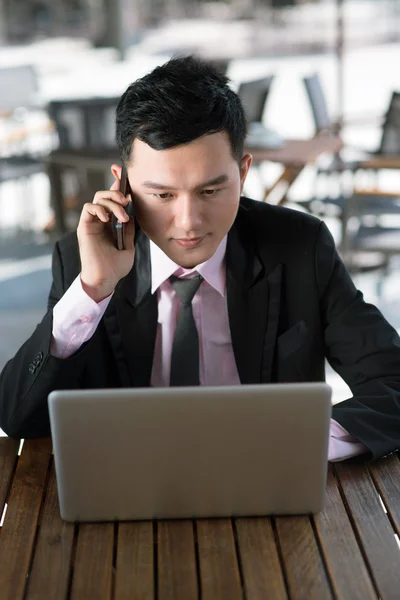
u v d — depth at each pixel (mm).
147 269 1604
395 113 4211
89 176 4055
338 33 6062
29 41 6605
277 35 6766
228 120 1294
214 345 1657
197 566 1142
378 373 1583
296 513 1238
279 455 1185
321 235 1671
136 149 1317
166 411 1146
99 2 6562
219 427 1160
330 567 1138
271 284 1630
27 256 4352
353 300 1660
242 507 1224
